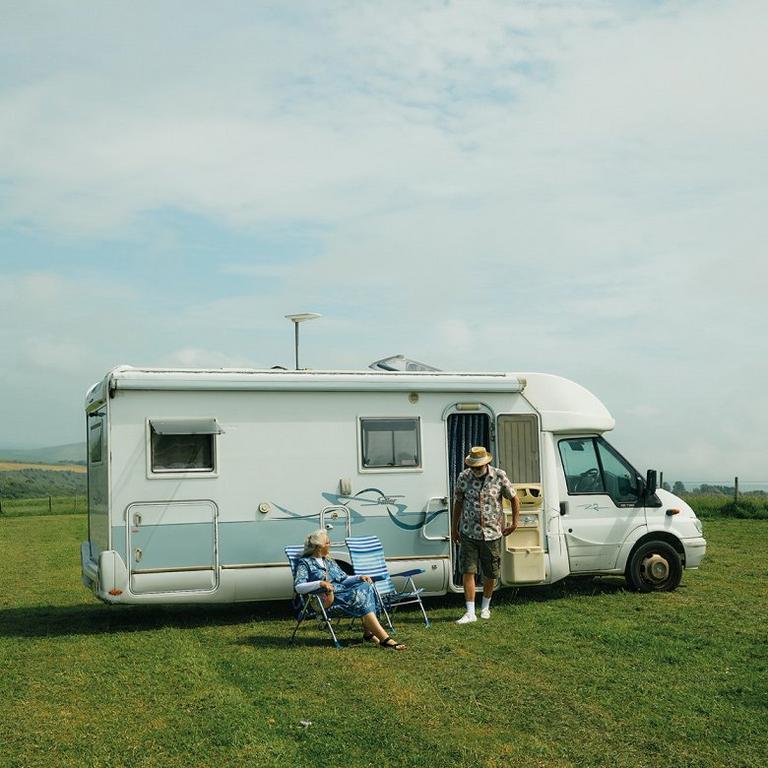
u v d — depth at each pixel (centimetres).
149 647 898
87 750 598
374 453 1080
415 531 1089
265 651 875
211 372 1034
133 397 1002
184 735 625
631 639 891
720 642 879
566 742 604
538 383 1159
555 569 1139
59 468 11600
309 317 1162
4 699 717
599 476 1178
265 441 1040
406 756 580
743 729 627
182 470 1012
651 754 583
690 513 1214
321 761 574
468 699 700
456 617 1037
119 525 988
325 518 1056
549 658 828
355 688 736
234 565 1020
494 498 1009
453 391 1113
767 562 1474
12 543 2133
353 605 893
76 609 1162
